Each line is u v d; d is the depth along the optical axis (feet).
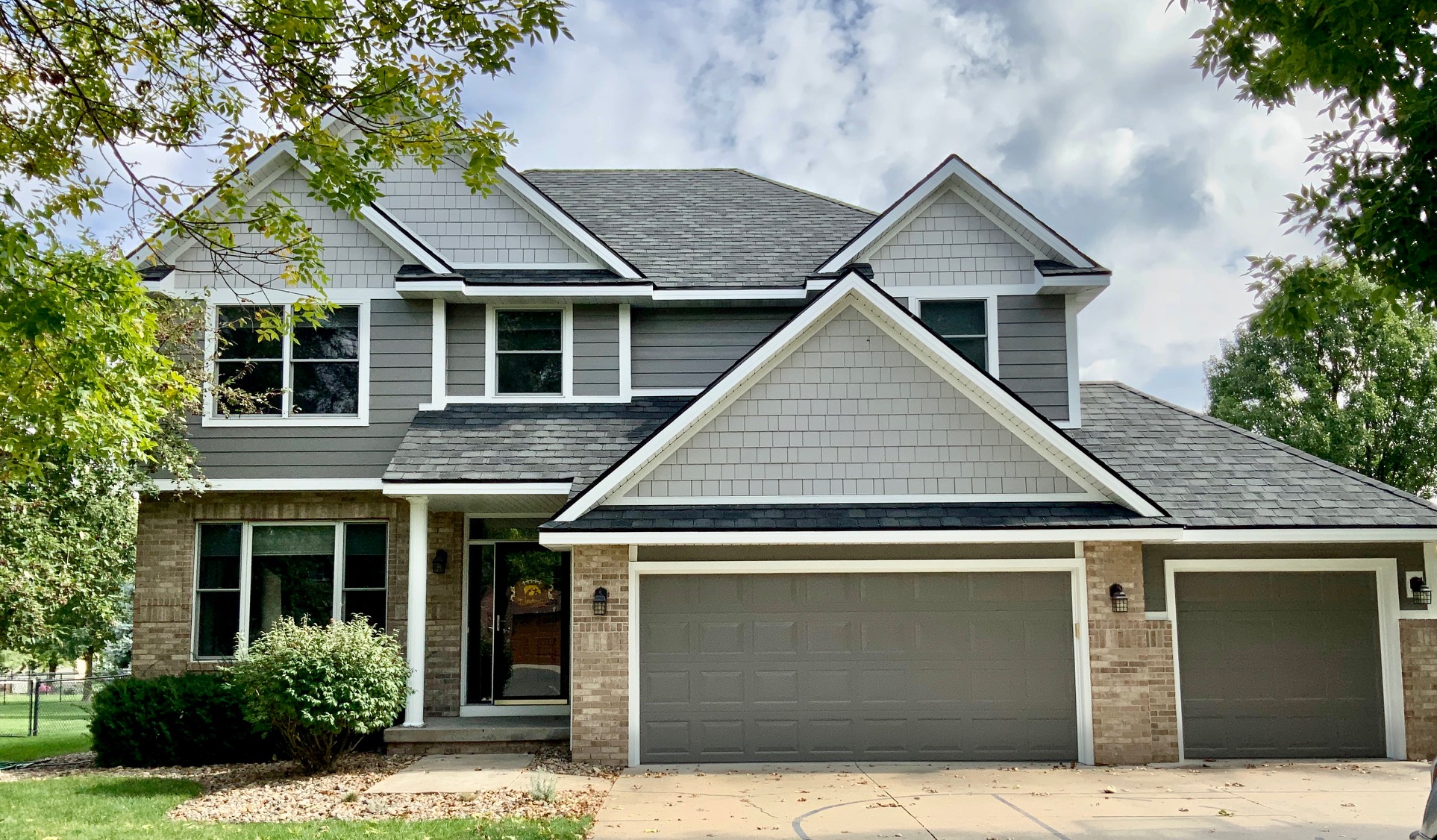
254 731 41.27
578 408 50.06
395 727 43.80
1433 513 41.47
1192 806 32.78
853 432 41.65
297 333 48.91
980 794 34.55
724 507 41.09
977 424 41.68
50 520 54.90
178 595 47.29
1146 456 46.73
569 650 50.01
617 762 39.73
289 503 48.34
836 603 41.14
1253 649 42.09
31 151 29.32
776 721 40.57
